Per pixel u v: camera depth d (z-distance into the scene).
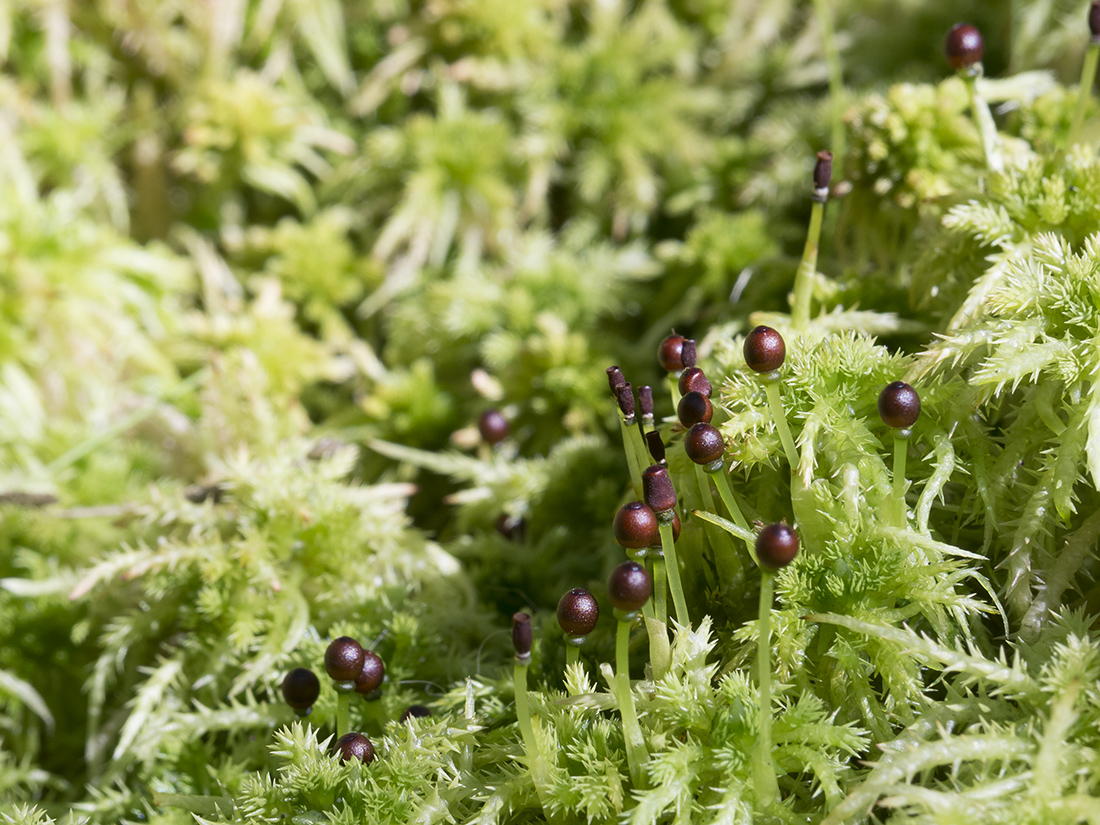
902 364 0.12
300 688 0.12
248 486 0.14
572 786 0.12
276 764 0.13
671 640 0.13
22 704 0.14
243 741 0.13
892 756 0.11
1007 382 0.13
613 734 0.12
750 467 0.13
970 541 0.13
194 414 0.17
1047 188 0.13
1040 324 0.12
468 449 0.16
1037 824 0.11
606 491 0.15
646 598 0.11
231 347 0.17
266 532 0.14
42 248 0.17
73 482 0.16
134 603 0.14
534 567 0.14
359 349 0.17
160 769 0.13
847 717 0.12
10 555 0.15
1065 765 0.11
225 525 0.14
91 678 0.14
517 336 0.16
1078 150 0.13
